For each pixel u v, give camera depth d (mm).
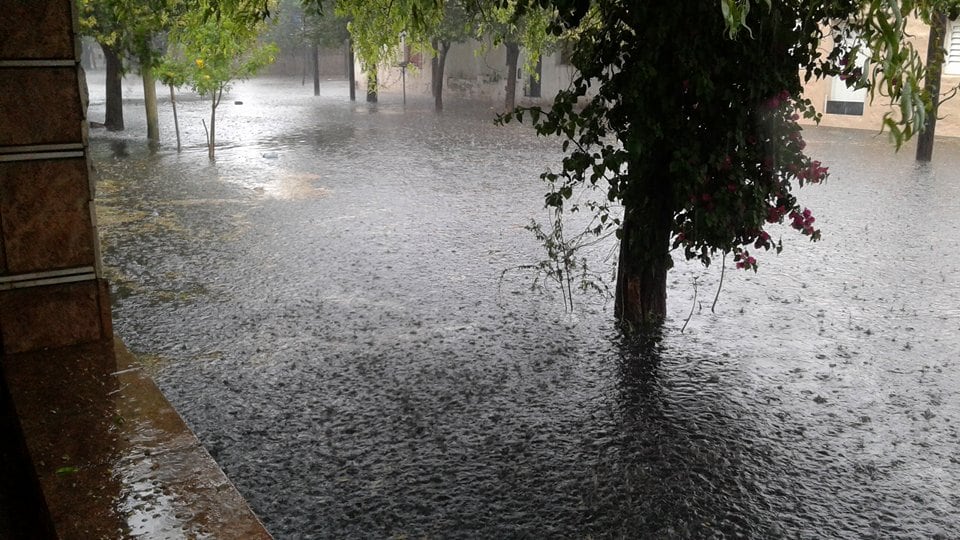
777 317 6891
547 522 3988
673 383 5605
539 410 5199
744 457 4609
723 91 5598
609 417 5102
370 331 6609
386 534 3896
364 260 8672
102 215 10805
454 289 7680
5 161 3367
